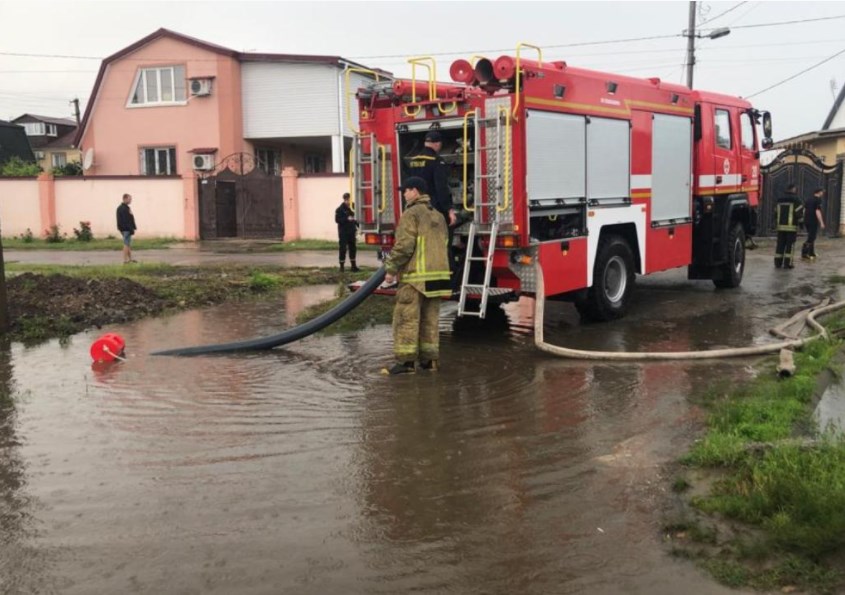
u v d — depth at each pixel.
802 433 5.08
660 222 10.41
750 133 12.88
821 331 8.17
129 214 18.52
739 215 12.88
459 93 8.45
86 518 4.06
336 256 20.41
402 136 8.84
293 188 25.17
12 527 3.97
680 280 13.96
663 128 10.35
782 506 3.79
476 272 8.38
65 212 27.98
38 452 5.06
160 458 4.93
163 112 30.58
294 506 4.20
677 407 5.93
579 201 8.69
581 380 6.80
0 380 6.91
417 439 5.27
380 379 6.91
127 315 10.09
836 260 17.22
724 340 8.48
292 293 12.42
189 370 7.26
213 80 29.72
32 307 10.03
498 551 3.68
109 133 31.58
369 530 3.91
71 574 3.49
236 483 4.51
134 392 6.49
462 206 8.52
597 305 9.38
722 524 3.78
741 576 3.34
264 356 7.86
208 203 26.66
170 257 20.48
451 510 4.14
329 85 29.28
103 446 5.16
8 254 22.28
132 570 3.52
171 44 30.09
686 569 3.45
